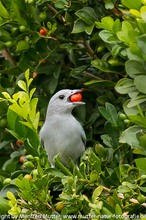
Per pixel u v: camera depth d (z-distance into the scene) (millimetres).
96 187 11031
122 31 11250
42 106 13836
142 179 10680
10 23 13234
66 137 13000
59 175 10883
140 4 11281
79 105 13117
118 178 11148
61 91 13117
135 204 10641
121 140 11023
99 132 13648
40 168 10922
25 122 11953
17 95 11891
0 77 14055
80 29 12859
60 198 10516
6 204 11023
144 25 10914
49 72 13609
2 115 13453
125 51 11891
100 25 11852
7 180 11555
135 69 11258
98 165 11164
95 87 13922
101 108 12117
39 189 10703
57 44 13516
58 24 13672
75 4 13219
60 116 13031
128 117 11336
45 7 13477
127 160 12180
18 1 13117
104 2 12945
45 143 13203
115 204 10586
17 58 14555
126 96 13258
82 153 13148
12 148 14727
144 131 11023
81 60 14039
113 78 13805
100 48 13328
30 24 13195
